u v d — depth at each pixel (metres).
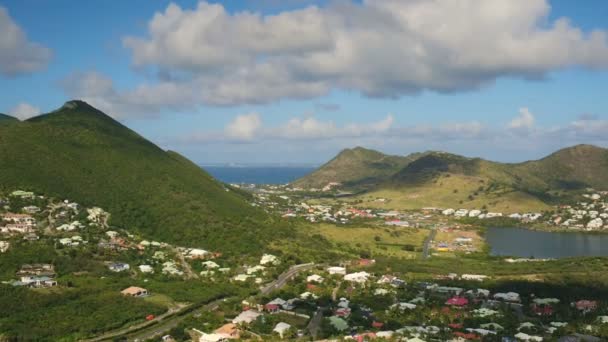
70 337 187.50
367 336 188.00
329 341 185.00
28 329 187.25
